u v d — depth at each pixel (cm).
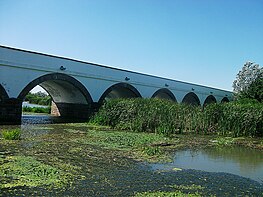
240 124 2364
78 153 1351
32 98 8219
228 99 6197
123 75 3769
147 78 4150
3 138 1673
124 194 816
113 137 1922
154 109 2398
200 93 5328
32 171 985
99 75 3450
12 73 2594
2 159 1137
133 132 2309
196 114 2530
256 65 5584
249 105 2514
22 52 2664
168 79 4544
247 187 950
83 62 3256
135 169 1112
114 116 2617
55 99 3822
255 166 1277
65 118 3475
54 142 1628
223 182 994
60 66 3006
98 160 1234
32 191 803
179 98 4806
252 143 1975
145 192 839
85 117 3422
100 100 3488
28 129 2186
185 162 1305
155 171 1098
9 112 2580
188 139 2086
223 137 2272
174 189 888
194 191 878
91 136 1938
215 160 1380
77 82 3200
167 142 1847
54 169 1028
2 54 2514
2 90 2525
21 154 1255
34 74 2772
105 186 883
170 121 2362
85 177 968
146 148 1536
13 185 843
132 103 2580
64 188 842
